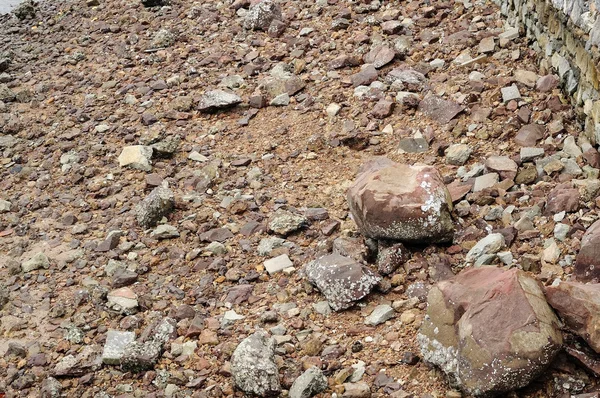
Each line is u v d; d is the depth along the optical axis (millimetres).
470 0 7832
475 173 6234
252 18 8250
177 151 7027
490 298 5137
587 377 5094
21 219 6699
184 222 6379
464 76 6977
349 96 7129
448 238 5848
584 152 6105
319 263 5770
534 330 5027
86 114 7586
